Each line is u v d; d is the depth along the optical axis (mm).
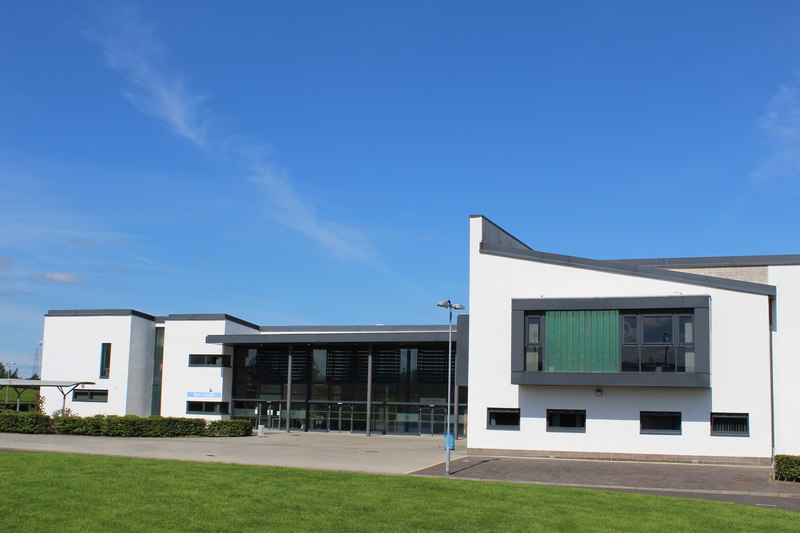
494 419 34062
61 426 43156
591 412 32625
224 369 53188
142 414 55031
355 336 48469
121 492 19031
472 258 35344
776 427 30984
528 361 33250
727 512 18906
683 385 30828
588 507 19047
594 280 33281
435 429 48594
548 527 16453
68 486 19703
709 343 31078
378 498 19375
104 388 53969
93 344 54844
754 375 30750
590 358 32250
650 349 31625
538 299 33281
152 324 56844
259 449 34219
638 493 22578
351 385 51062
